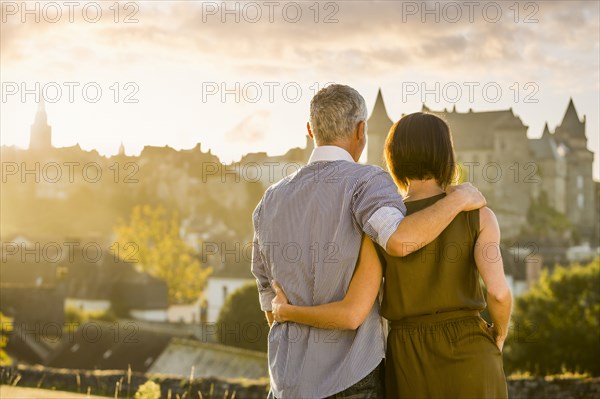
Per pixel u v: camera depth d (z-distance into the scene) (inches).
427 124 131.0
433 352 125.1
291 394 126.8
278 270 129.8
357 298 124.2
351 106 129.7
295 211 128.6
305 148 1572.3
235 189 5374.0
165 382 584.1
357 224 125.5
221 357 1327.5
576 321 1261.1
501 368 125.6
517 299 1344.7
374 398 127.4
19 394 396.5
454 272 125.0
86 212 5177.2
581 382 596.4
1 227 4571.9
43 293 2222.0
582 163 6023.6
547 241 4242.1
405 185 134.8
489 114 5260.8
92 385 577.0
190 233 4803.2
